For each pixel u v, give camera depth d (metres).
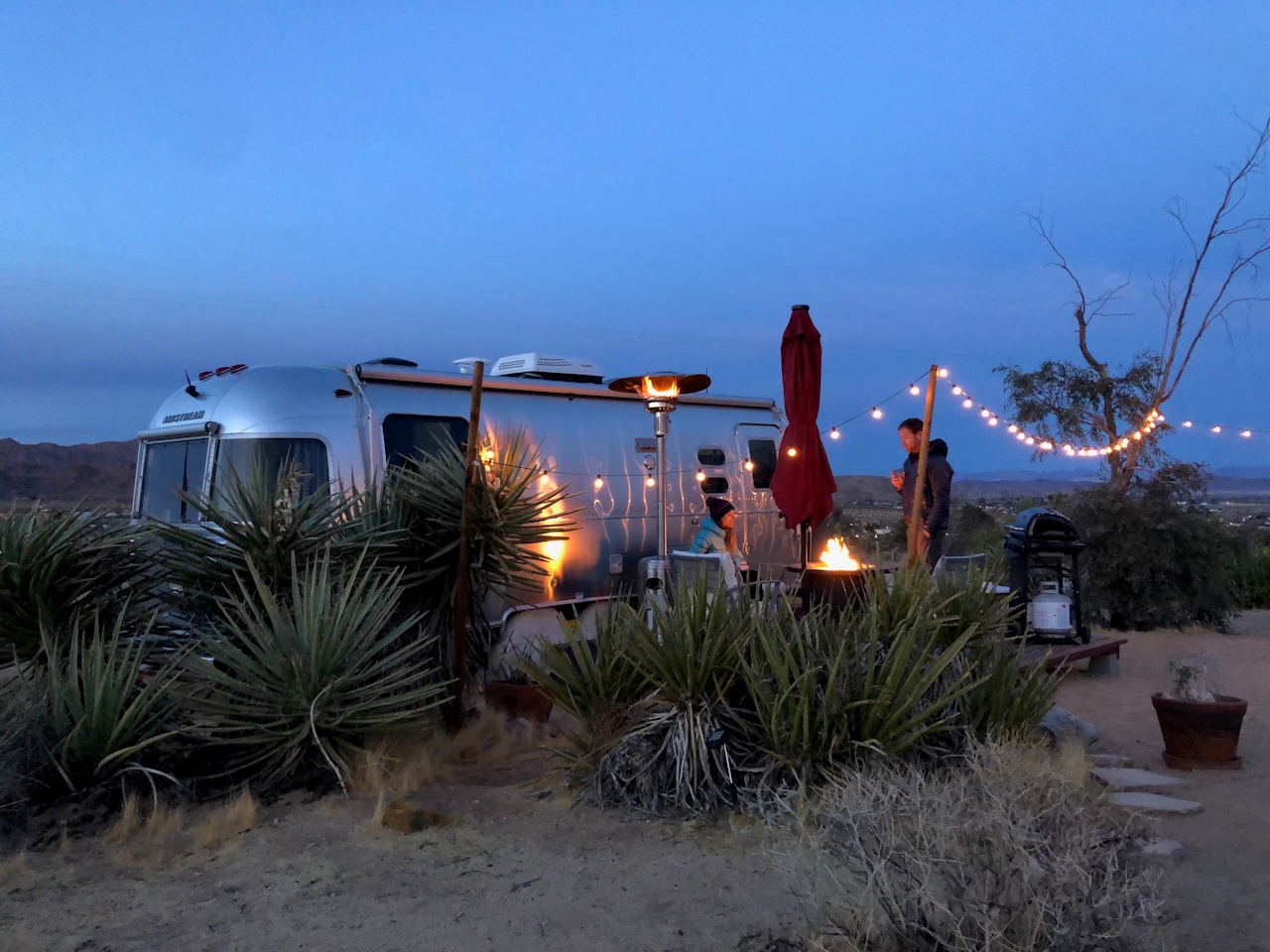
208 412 7.43
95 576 5.68
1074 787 3.46
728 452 10.03
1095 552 12.27
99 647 5.00
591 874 4.11
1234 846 4.48
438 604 6.44
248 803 4.73
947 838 2.92
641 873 4.11
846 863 3.19
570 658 5.80
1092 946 2.79
